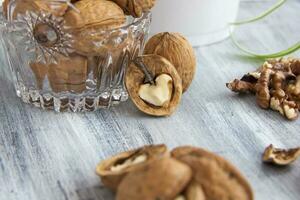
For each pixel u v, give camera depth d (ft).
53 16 1.45
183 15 1.79
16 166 1.42
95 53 1.49
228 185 1.23
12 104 1.59
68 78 1.52
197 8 1.79
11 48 1.55
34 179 1.39
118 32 1.49
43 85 1.55
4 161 1.43
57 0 1.44
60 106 1.57
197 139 1.52
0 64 1.74
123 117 1.57
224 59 1.82
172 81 1.56
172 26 1.81
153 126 1.55
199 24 1.82
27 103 1.60
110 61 1.53
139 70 1.56
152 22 1.81
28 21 1.48
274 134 1.55
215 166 1.24
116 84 1.59
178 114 1.59
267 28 1.99
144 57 1.55
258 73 1.69
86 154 1.46
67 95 1.55
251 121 1.59
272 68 1.70
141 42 1.60
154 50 1.58
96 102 1.58
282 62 1.72
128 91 1.56
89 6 1.46
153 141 1.51
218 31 1.87
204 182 1.23
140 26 1.56
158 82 1.56
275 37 1.95
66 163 1.43
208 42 1.87
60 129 1.53
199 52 1.85
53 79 1.52
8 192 1.36
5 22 1.52
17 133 1.51
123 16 1.50
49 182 1.38
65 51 1.47
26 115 1.56
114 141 1.50
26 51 1.51
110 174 1.30
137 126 1.55
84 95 1.56
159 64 1.55
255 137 1.54
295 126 1.58
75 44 1.46
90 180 1.39
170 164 1.22
